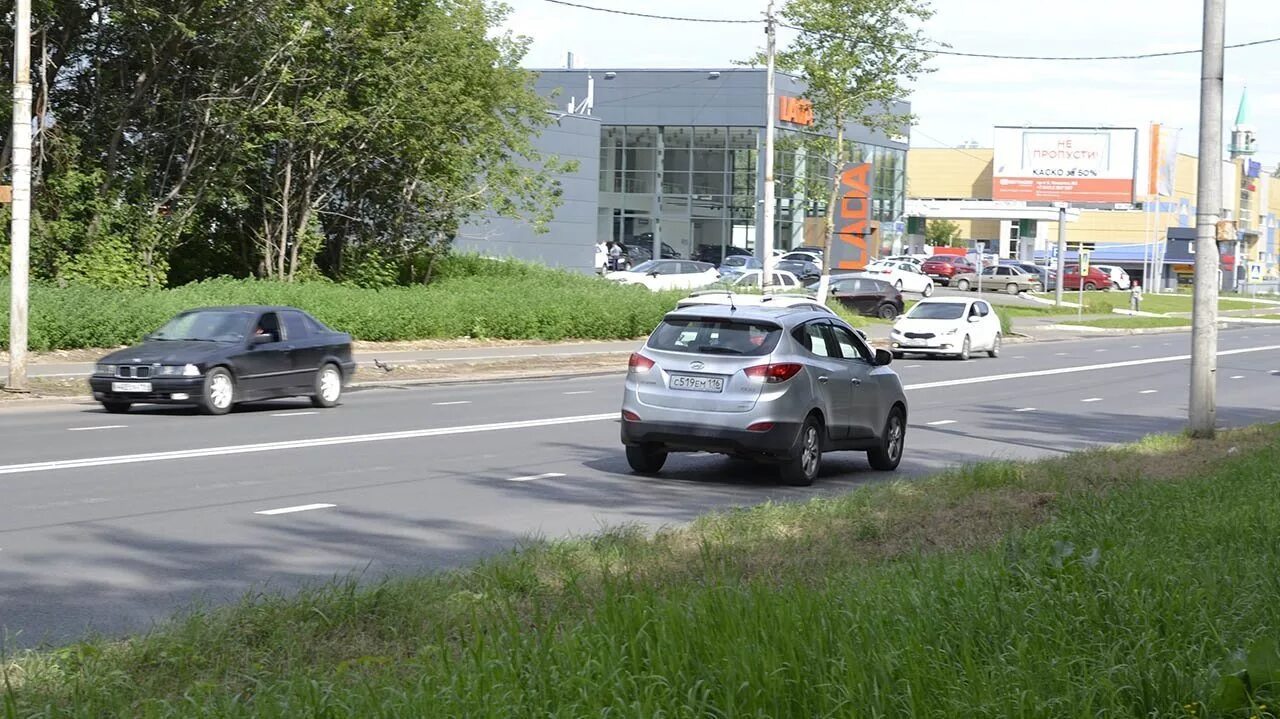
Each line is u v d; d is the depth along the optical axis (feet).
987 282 280.10
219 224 142.10
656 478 48.67
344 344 76.54
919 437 65.36
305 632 22.08
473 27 140.36
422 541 34.58
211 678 19.27
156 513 37.88
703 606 20.72
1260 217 490.90
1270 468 45.21
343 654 21.12
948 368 120.78
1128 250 411.13
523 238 210.18
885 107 176.24
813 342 49.29
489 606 23.73
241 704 17.29
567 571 27.30
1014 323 203.10
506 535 35.76
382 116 134.92
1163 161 373.40
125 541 33.63
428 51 137.28
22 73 72.23
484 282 151.33
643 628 18.98
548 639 19.04
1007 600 21.83
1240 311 279.69
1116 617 21.16
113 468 46.83
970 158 422.41
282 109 126.52
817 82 172.04
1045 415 78.54
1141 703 17.01
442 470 48.85
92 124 122.21
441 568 30.55
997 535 33.22
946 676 17.46
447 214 149.07
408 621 23.09
